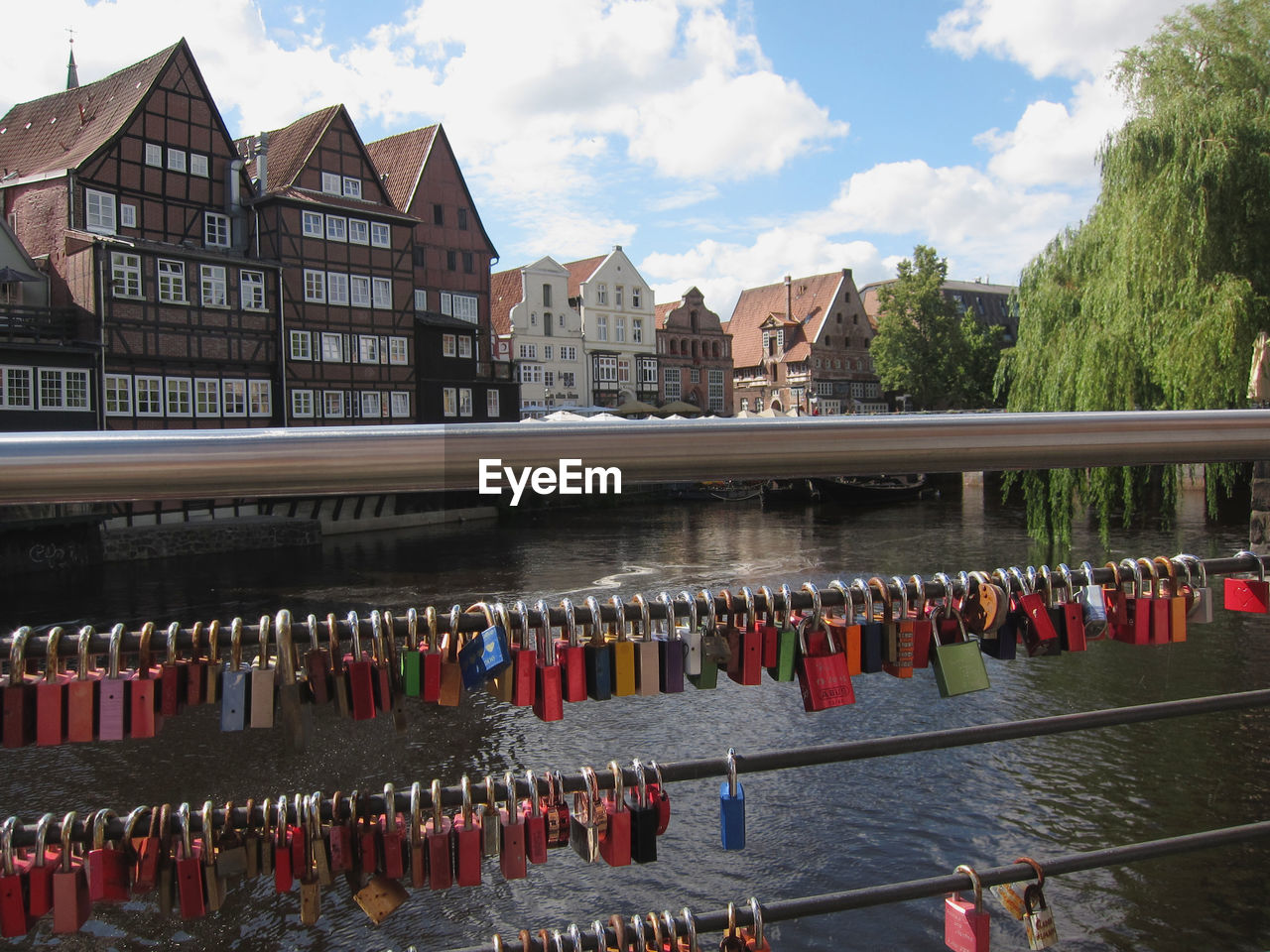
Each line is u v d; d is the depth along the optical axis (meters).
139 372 28.88
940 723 11.62
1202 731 11.05
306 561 27.42
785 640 1.62
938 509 38.62
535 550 29.12
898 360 56.91
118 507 27.12
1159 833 8.84
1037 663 13.55
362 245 35.25
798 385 69.19
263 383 32.22
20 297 27.91
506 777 1.50
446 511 37.31
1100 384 17.69
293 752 1.37
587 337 54.34
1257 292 16.52
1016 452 1.32
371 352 35.53
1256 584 1.86
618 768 1.49
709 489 47.19
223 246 32.38
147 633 1.34
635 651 1.55
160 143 30.56
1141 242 17.16
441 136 43.00
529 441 1.08
